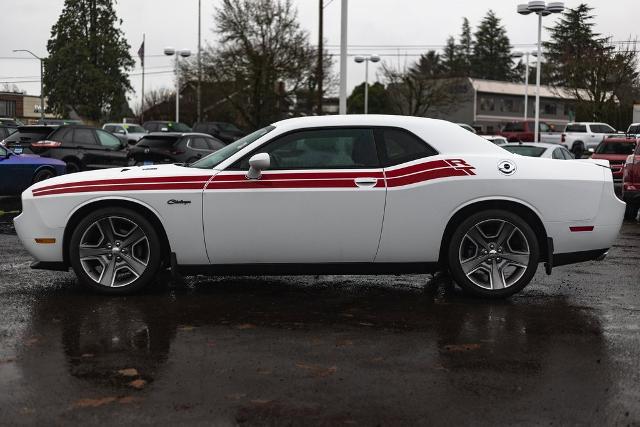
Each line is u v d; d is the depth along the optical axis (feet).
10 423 11.32
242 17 116.57
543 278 23.15
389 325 17.25
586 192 19.67
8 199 52.21
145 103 245.24
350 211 19.22
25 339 15.84
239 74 117.19
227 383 13.14
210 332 16.49
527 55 145.28
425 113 191.21
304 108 122.83
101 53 200.34
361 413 11.79
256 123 120.26
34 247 19.83
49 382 13.14
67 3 201.36
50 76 200.34
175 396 12.48
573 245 19.75
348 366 14.15
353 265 19.66
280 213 19.24
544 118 246.06
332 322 17.49
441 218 19.39
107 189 19.48
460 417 11.65
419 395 12.60
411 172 19.35
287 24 117.60
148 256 19.70
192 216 19.30
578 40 251.19
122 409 11.89
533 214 19.65
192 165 20.45
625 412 11.89
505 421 11.50
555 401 12.37
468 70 309.63
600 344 15.79
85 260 19.80
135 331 16.53
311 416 11.66
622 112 149.07
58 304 19.01
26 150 56.24
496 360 14.61
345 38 65.87
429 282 22.33
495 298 19.90
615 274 23.90
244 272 19.77
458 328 17.02
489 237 19.74
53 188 19.77
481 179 19.33
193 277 22.80
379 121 19.88
